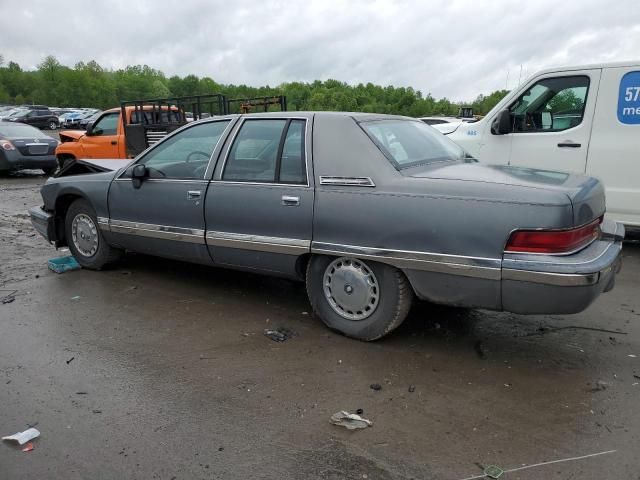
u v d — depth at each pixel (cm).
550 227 317
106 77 11788
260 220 423
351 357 377
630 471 258
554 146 649
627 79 604
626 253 646
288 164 415
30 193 1224
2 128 1505
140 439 287
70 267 581
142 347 395
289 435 289
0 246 698
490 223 331
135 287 526
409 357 376
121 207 522
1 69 10981
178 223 479
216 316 452
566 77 640
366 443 281
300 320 443
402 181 366
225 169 452
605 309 466
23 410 314
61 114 5822
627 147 609
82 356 380
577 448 275
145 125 1184
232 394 330
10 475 261
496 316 449
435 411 310
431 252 350
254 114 451
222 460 270
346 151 390
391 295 376
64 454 276
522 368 360
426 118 1788
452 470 260
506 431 290
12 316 454
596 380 344
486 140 695
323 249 393
